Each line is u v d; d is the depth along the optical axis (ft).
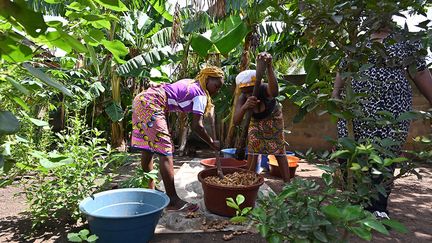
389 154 3.44
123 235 5.87
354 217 2.74
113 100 17.52
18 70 3.76
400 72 6.46
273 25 14.15
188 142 20.03
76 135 8.00
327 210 2.78
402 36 3.74
